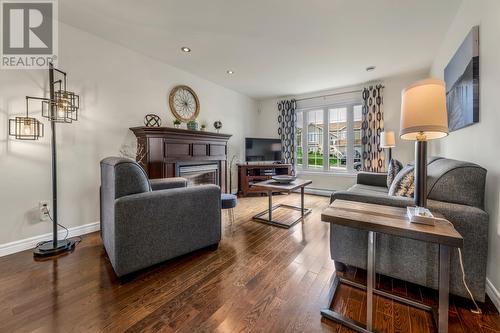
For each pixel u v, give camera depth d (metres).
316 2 2.06
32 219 2.22
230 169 4.98
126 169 1.65
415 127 1.16
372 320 1.24
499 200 1.37
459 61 2.04
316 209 3.70
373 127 4.28
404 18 2.31
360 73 3.89
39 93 2.25
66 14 2.24
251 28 2.50
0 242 2.04
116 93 2.87
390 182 2.77
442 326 1.08
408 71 3.79
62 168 2.42
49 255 2.01
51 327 1.21
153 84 3.31
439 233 1.03
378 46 2.92
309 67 3.62
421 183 1.25
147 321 1.25
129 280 1.64
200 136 3.66
